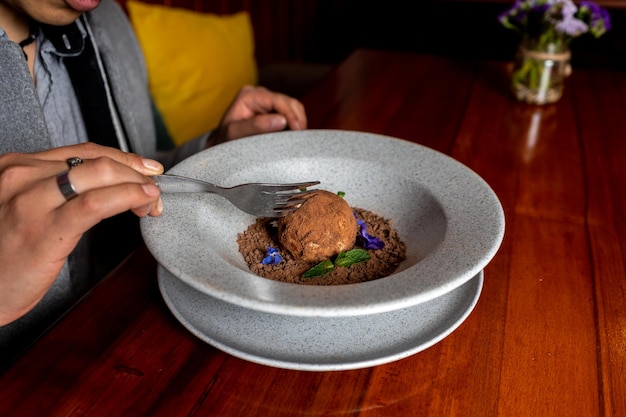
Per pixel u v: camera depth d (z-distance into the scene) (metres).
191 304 0.65
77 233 0.54
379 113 1.28
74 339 0.62
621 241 0.83
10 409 0.54
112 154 0.64
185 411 0.54
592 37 2.56
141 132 1.28
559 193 0.97
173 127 1.70
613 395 0.57
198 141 1.20
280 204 0.71
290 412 0.55
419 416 0.54
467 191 0.76
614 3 2.27
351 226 0.70
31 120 0.84
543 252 0.80
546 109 1.34
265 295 0.55
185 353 0.61
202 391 0.57
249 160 0.85
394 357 0.57
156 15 1.68
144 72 1.35
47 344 0.62
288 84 1.91
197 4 2.15
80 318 0.66
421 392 0.57
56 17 0.84
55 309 0.87
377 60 1.63
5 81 0.82
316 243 0.69
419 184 0.80
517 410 0.55
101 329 0.64
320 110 1.28
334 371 0.59
